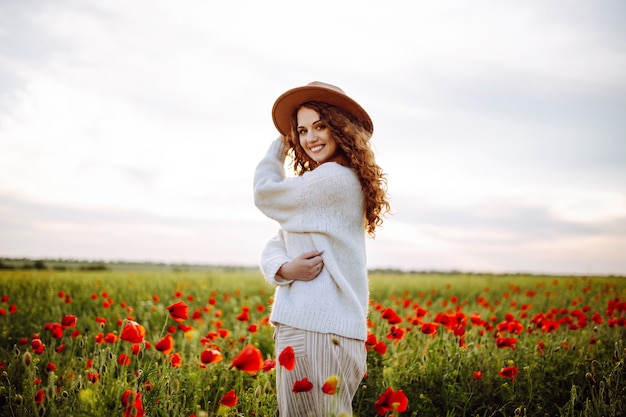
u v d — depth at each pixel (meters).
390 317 3.92
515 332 4.52
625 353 3.79
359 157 2.63
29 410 2.72
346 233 2.55
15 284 11.12
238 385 3.56
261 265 2.69
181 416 2.76
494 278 19.94
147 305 7.85
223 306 9.18
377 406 2.23
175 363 3.15
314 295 2.45
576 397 3.24
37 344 3.50
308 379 2.43
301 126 2.76
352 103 2.76
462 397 3.51
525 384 3.80
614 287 12.28
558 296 10.84
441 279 19.33
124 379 2.57
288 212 2.60
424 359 4.04
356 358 2.49
